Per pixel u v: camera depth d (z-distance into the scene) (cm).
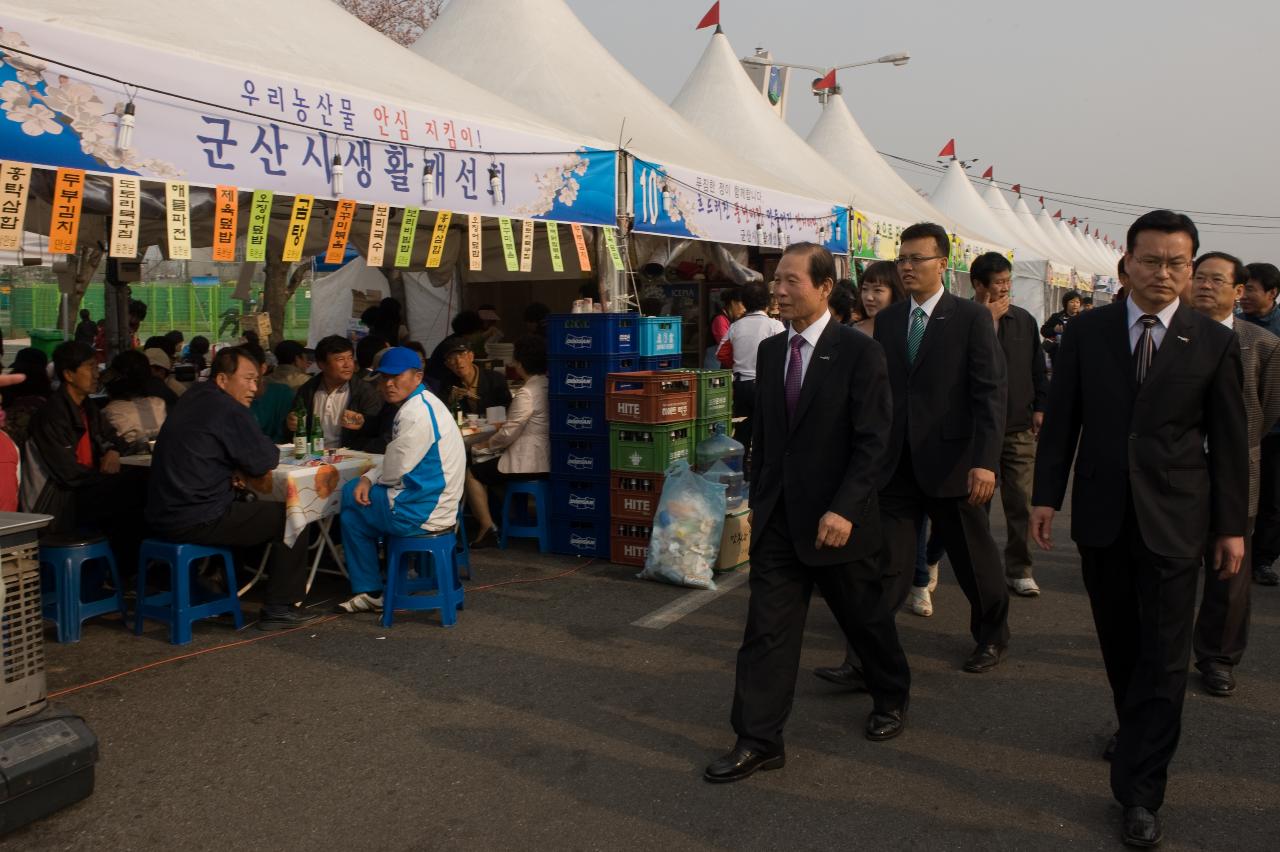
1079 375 331
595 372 654
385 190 581
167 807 333
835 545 334
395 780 352
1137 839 302
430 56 996
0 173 417
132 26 492
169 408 761
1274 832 313
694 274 1239
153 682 445
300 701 423
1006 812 327
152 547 501
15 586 329
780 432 351
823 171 1341
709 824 321
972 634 484
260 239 523
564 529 681
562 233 1067
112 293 998
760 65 1942
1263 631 518
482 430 699
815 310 349
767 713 350
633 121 914
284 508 518
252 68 513
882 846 307
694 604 564
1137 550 312
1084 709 415
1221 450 308
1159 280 304
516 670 460
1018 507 575
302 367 775
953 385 418
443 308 1336
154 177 473
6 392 603
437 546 520
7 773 310
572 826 320
